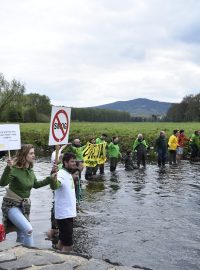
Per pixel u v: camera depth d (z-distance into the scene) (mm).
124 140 40344
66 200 8617
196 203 15086
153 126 56562
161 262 9164
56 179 8414
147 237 10922
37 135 50219
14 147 8016
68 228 8641
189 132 42719
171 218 12867
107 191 17547
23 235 8055
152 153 34469
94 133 45938
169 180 20859
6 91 94000
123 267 6188
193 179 21188
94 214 13289
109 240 10641
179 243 10461
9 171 7996
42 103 114750
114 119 119188
